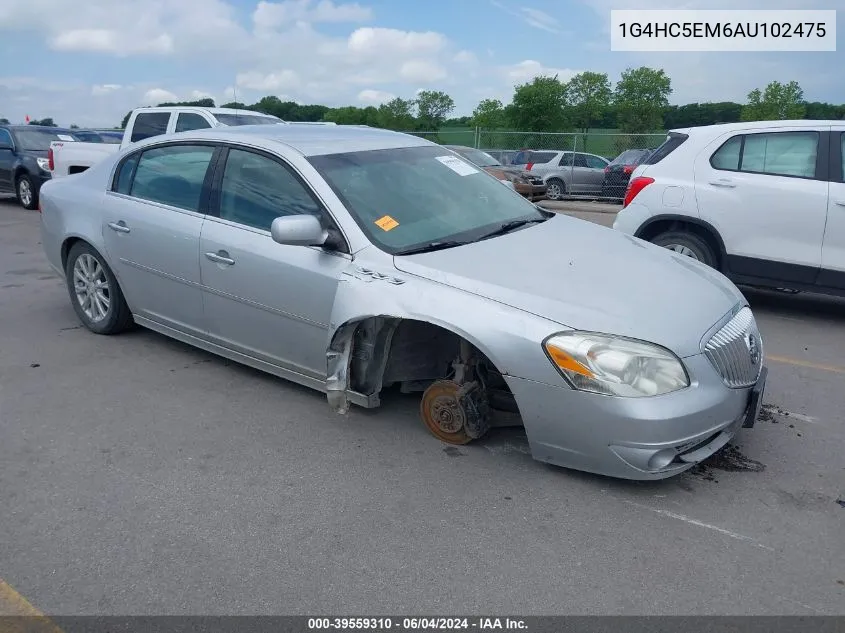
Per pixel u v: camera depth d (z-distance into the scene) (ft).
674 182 23.34
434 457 12.96
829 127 21.22
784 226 21.62
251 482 12.10
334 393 13.56
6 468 12.57
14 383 16.40
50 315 21.81
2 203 54.85
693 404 11.09
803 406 15.55
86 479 12.19
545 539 10.50
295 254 14.02
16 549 10.30
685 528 10.82
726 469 12.62
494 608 9.09
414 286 12.50
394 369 13.80
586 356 11.12
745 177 22.20
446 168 16.43
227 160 15.80
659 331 11.27
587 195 71.87
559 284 12.23
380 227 13.69
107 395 15.75
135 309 18.24
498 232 14.56
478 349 12.13
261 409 15.01
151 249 16.89
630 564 9.95
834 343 20.34
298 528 10.78
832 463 12.90
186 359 17.92
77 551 10.25
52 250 20.20
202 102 52.49
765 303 25.09
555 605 9.14
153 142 17.74
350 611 9.04
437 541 10.45
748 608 9.11
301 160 14.57
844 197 20.70
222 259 15.19
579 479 12.16
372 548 10.28
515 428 14.11
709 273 14.07
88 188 19.08
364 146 15.81
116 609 9.10
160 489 11.88
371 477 12.26
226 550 10.25
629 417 10.96
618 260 13.52
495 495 11.69
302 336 14.21
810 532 10.76
